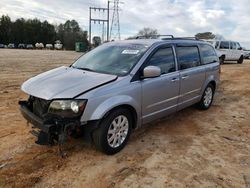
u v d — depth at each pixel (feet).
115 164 12.13
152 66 13.61
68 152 13.00
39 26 358.23
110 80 12.69
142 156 12.98
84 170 11.55
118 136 13.08
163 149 13.84
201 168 12.05
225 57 67.36
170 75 15.79
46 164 11.89
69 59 84.07
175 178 11.18
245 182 11.05
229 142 15.06
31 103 13.00
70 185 10.50
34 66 54.13
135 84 13.39
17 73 41.19
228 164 12.50
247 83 35.58
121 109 12.86
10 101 22.03
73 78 12.96
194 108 21.65
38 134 11.68
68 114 11.23
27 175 10.98
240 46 73.51
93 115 11.60
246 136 16.02
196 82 18.71
